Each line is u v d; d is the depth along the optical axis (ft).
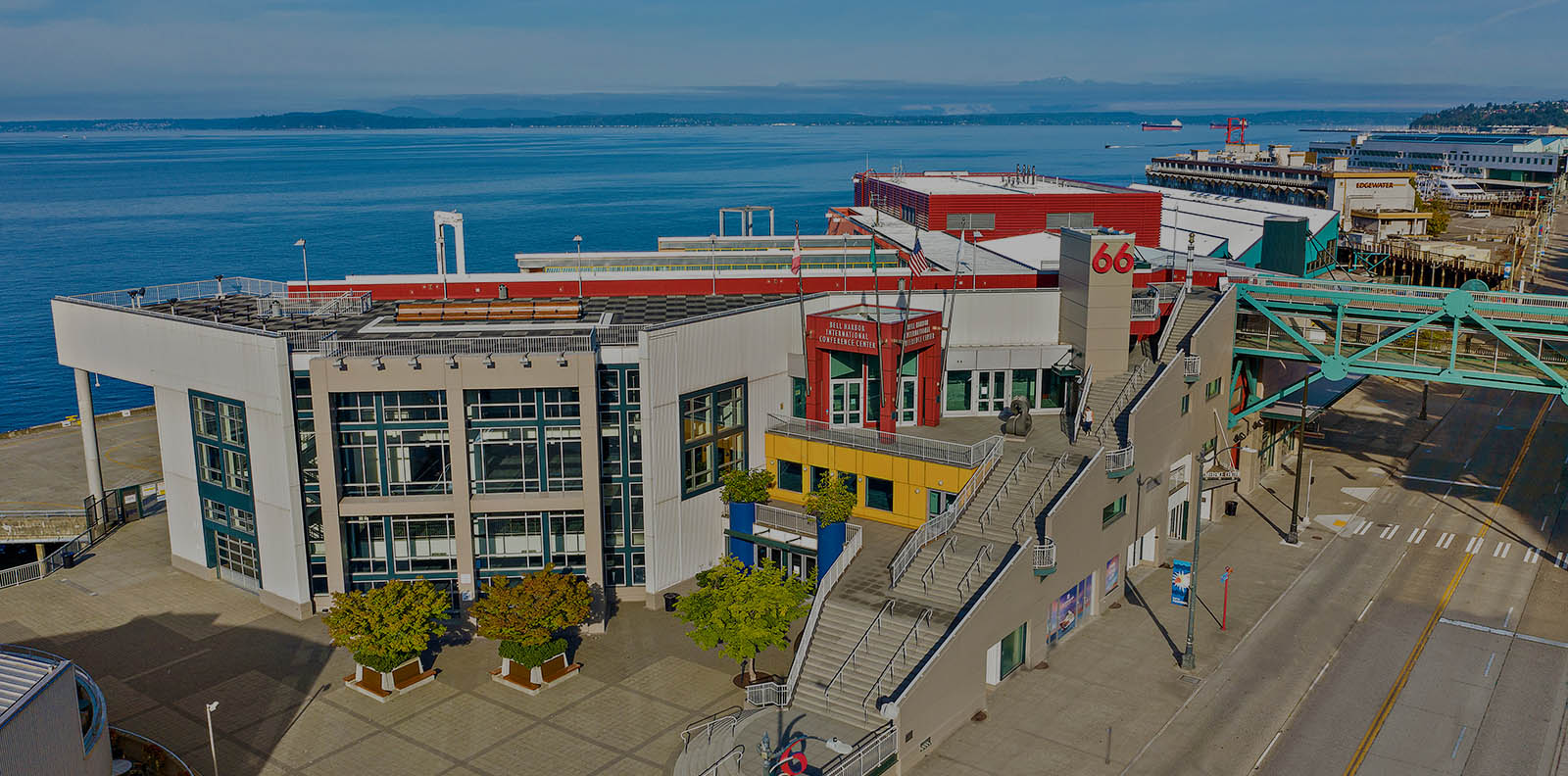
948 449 184.24
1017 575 160.35
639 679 165.37
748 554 195.83
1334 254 425.28
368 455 179.01
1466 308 209.15
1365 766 141.38
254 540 190.19
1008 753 144.87
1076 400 210.38
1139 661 170.09
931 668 144.36
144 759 142.82
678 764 140.56
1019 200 318.45
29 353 498.69
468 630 180.75
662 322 198.29
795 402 214.28
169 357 192.65
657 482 184.55
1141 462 194.18
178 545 205.36
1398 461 275.18
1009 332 220.64
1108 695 159.94
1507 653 172.76
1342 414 320.70
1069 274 215.51
